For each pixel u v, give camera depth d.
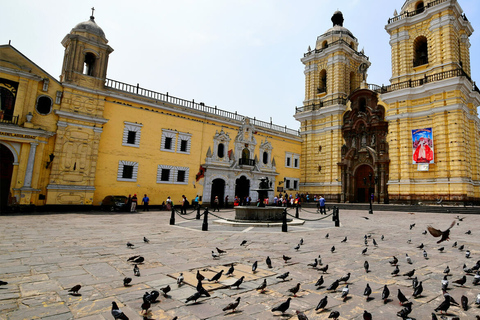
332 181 40.78
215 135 34.38
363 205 32.47
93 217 19.33
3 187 23.16
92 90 25.64
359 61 46.06
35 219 17.02
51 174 23.28
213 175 33.59
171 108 30.81
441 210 25.88
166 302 4.71
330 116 42.22
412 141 32.25
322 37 46.84
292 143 43.97
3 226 13.38
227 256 7.99
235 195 35.84
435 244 10.36
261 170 38.38
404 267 7.09
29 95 22.58
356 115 39.44
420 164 31.11
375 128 37.12
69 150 24.30
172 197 30.36
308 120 44.94
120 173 27.16
